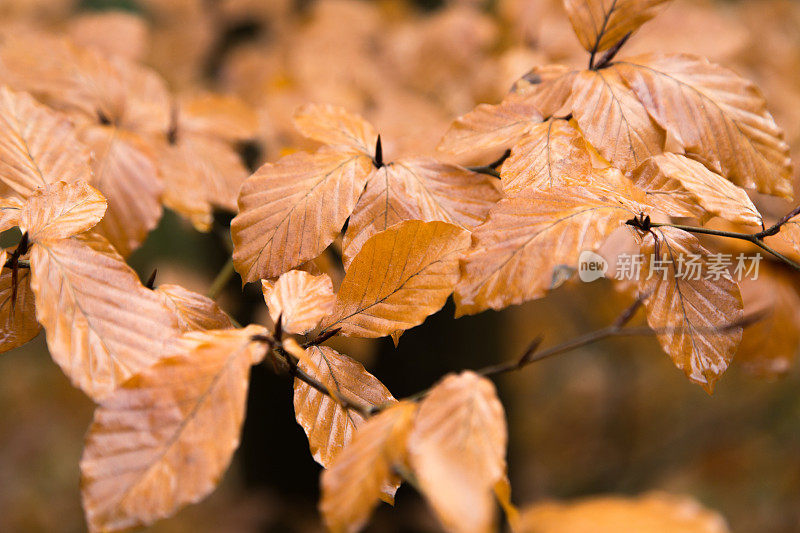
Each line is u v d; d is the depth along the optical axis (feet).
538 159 2.95
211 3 6.01
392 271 2.89
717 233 2.93
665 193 2.95
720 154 2.96
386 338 4.92
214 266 5.76
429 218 2.96
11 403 10.77
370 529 5.69
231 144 4.12
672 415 10.61
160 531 8.11
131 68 3.42
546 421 11.15
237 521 6.30
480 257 2.83
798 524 8.97
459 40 4.84
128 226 3.17
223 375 2.78
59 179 3.00
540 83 3.07
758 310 3.22
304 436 6.02
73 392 11.15
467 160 3.40
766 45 4.60
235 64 5.65
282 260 2.93
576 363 11.94
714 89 2.98
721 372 2.88
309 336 2.96
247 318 4.68
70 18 5.42
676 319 2.89
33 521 9.50
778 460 9.65
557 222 2.84
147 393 2.76
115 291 2.83
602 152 2.97
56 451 10.50
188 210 3.34
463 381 2.76
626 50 3.58
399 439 2.73
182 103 3.45
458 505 2.65
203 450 2.74
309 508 6.35
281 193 2.96
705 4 4.40
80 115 3.28
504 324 6.28
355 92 5.06
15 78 3.28
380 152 3.01
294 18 6.14
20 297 2.92
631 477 9.78
